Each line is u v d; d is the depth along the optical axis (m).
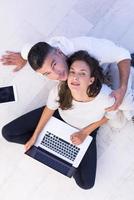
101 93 1.79
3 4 2.33
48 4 2.32
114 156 2.27
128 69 1.85
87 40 1.79
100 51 1.79
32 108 2.33
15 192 2.31
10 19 2.34
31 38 2.33
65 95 1.85
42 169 2.31
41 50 1.63
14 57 2.19
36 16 2.33
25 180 2.32
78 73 1.67
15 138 2.18
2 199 2.31
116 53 1.81
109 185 2.26
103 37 2.30
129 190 2.24
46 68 1.65
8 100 2.33
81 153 2.10
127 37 2.29
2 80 2.32
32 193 2.31
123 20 2.29
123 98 1.90
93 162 2.14
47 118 2.09
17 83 2.33
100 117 1.97
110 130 2.28
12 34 2.34
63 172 2.10
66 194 2.29
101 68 1.77
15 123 2.17
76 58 1.68
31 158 2.32
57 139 2.10
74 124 2.06
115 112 1.95
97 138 2.29
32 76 2.33
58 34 2.32
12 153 2.33
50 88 2.32
